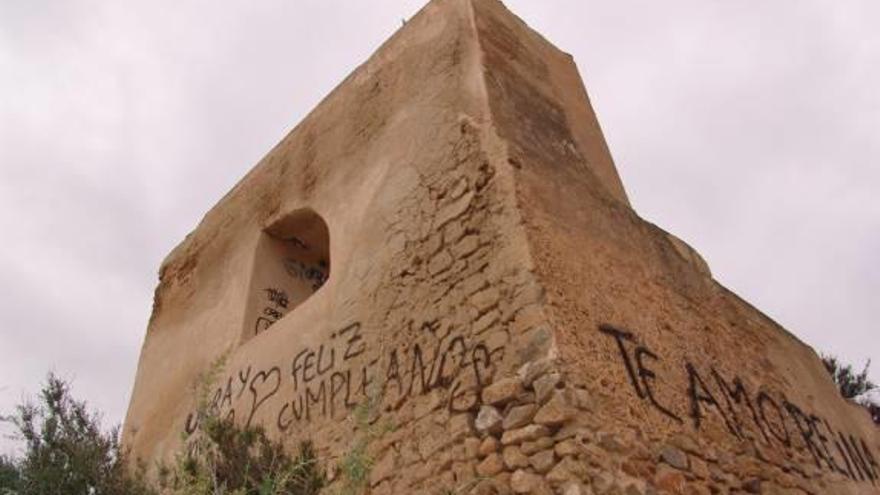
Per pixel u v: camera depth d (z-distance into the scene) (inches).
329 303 265.4
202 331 340.8
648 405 195.5
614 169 286.8
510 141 237.6
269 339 286.5
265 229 341.1
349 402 230.5
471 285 213.5
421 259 236.8
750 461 222.1
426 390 207.8
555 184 238.7
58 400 217.0
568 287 204.1
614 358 197.8
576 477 163.0
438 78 280.8
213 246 379.6
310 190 321.1
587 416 174.6
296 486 185.9
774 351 297.6
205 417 186.7
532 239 208.1
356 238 271.6
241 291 329.4
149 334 389.4
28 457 199.5
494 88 258.8
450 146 252.7
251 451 203.8
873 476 309.3
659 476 180.7
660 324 229.1
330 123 339.0
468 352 202.2
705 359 239.1
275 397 262.7
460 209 233.6
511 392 184.5
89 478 198.7
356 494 164.9
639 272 240.7
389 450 207.0
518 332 192.2
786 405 273.0
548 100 284.7
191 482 162.9
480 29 281.6
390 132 289.1
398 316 232.4
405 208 256.4
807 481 248.5
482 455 183.2
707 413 217.0
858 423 332.5
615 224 250.8
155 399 339.6
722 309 276.5
